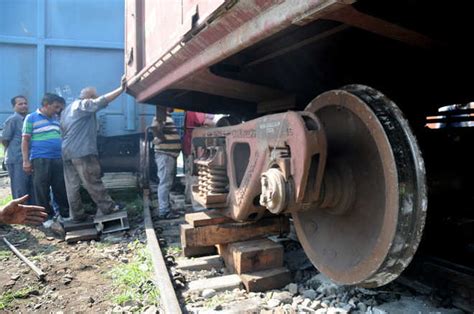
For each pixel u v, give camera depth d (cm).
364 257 197
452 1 185
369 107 190
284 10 160
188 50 258
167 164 521
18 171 560
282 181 202
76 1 648
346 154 221
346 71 277
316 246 241
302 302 240
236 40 201
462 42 200
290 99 332
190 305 247
